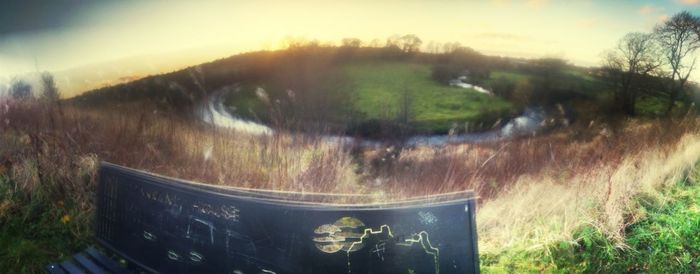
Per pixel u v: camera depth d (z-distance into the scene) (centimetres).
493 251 380
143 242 311
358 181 499
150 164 510
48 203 448
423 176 496
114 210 330
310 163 507
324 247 247
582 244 379
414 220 237
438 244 237
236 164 509
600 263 361
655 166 472
